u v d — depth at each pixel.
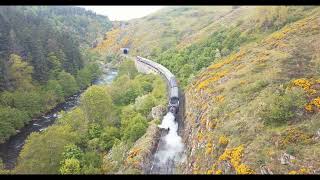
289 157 32.50
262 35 83.50
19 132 72.12
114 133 59.72
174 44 151.50
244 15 119.62
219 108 47.16
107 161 50.69
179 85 84.75
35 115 81.75
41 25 123.50
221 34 104.12
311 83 42.56
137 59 131.12
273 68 51.00
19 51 94.38
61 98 94.56
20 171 45.69
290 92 40.69
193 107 59.03
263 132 37.22
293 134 35.00
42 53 101.00
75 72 115.75
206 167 39.28
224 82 56.06
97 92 65.75
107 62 166.62
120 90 86.06
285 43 60.12
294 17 81.25
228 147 37.91
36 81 93.62
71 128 58.81
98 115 64.31
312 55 51.81
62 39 124.25
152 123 59.97
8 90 82.44
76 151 49.69
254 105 42.41
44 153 47.56
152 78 97.38
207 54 93.12
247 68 55.69
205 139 43.94
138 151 48.00
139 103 71.62
